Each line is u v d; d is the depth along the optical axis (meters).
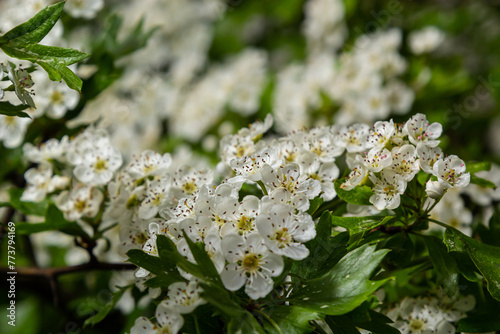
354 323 0.36
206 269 0.35
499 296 0.37
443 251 0.39
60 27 0.44
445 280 0.38
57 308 0.47
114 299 0.41
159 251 0.36
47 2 0.45
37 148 0.44
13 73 0.37
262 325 0.36
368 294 0.36
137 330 0.36
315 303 0.36
